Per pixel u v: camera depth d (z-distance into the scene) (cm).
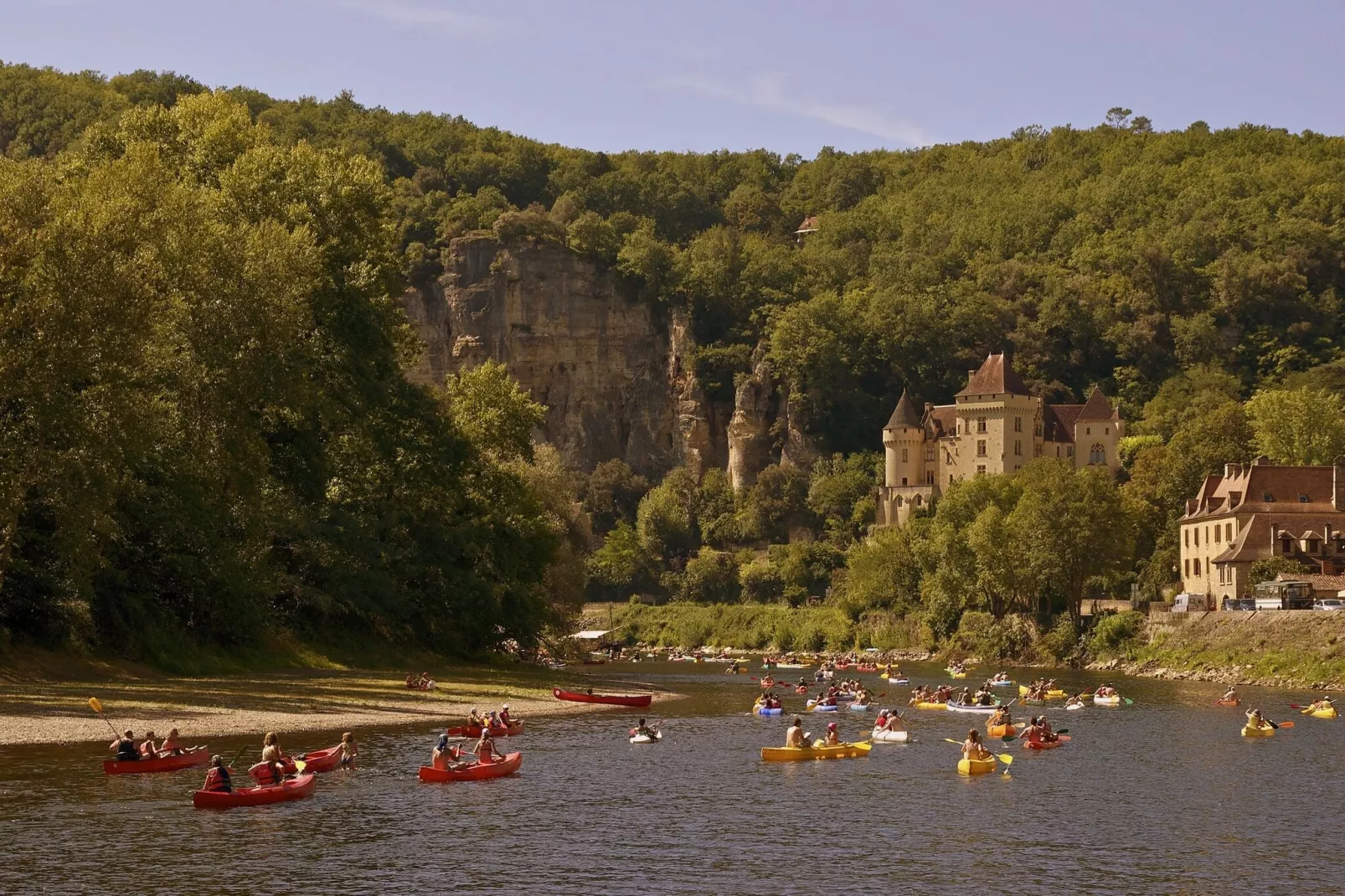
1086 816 5978
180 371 9750
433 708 8962
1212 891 4791
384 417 12525
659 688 12862
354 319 12000
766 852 5219
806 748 7600
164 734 7112
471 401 14738
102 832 5219
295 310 10531
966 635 18162
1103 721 9769
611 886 4734
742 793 6419
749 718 9738
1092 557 16788
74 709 7525
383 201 12875
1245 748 8212
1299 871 5047
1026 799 6366
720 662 19825
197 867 4834
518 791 6303
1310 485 16925
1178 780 6969
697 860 5091
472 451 13100
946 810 6084
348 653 11356
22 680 8244
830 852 5234
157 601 9638
